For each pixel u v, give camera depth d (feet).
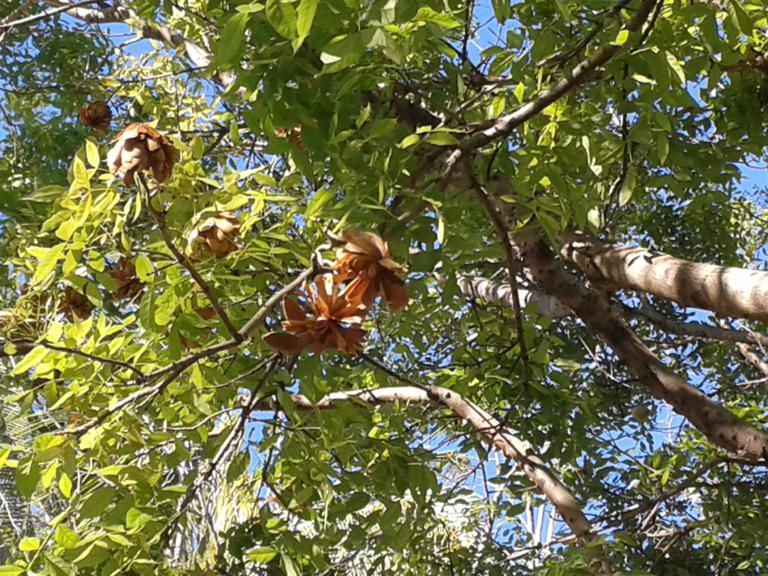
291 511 6.07
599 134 5.82
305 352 5.82
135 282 5.93
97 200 4.70
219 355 6.01
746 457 7.30
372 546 7.32
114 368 5.55
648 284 6.40
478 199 5.56
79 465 5.55
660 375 7.55
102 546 5.25
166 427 5.71
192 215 5.25
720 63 5.78
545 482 7.68
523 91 5.25
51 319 5.88
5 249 7.66
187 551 6.07
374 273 4.19
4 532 7.41
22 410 5.36
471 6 5.56
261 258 5.36
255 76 4.83
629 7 5.52
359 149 4.88
